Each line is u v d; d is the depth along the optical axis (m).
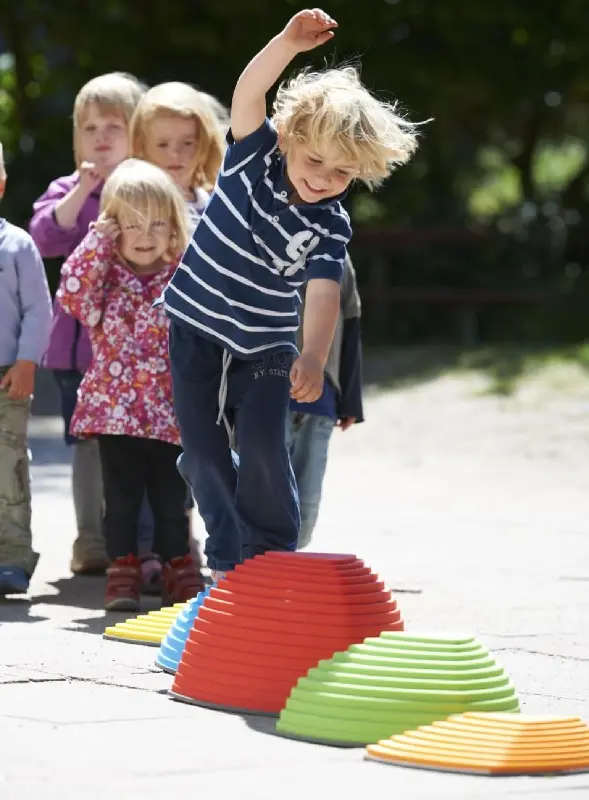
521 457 28.52
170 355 12.41
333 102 10.96
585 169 56.66
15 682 10.82
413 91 52.62
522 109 57.28
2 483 14.92
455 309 50.59
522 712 10.24
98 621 13.61
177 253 14.86
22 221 51.75
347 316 15.41
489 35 52.97
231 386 12.24
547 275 52.88
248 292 11.95
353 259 51.09
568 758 8.81
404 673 9.61
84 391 14.71
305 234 11.59
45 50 55.34
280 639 10.17
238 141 11.66
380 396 36.25
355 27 51.78
